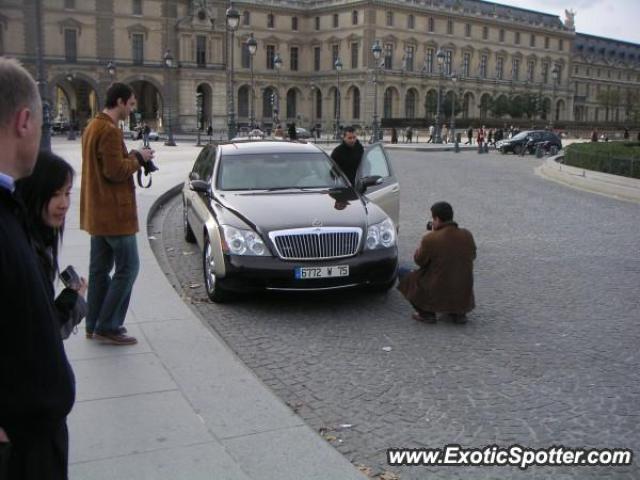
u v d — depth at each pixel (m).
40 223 2.88
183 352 5.83
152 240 11.78
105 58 85.69
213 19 92.06
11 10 79.56
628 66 157.38
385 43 103.69
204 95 94.50
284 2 107.31
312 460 4.03
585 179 22.30
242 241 7.27
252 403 4.82
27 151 2.12
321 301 7.89
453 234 6.96
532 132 47.94
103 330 5.94
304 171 8.98
